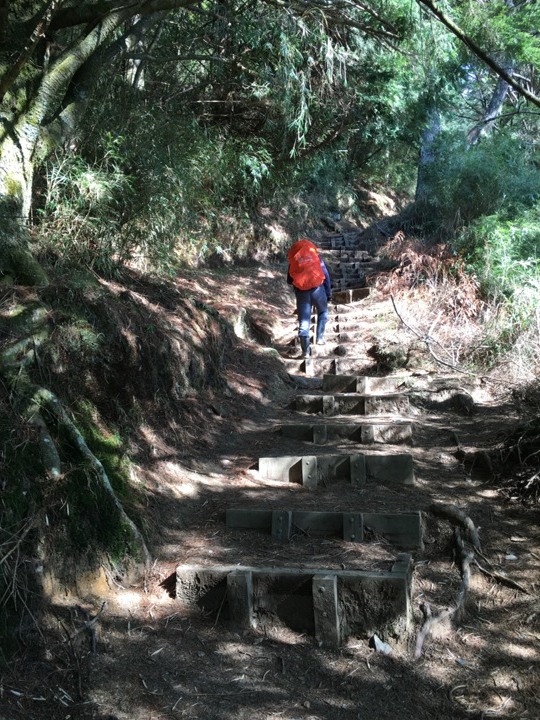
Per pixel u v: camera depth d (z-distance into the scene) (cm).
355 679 307
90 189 490
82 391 409
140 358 465
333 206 1511
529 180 1021
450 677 309
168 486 432
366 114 1149
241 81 899
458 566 375
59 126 470
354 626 333
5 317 384
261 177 998
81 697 282
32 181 468
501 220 938
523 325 669
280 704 291
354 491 452
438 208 1112
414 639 325
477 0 582
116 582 348
